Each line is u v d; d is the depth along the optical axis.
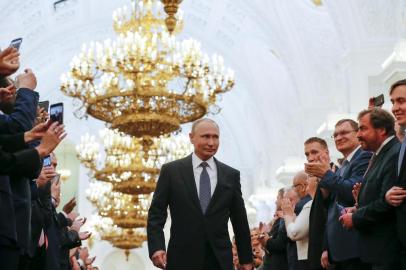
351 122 6.33
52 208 7.05
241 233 6.10
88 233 8.78
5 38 24.31
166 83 12.98
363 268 5.80
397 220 4.84
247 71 24.80
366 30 15.33
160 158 16.72
